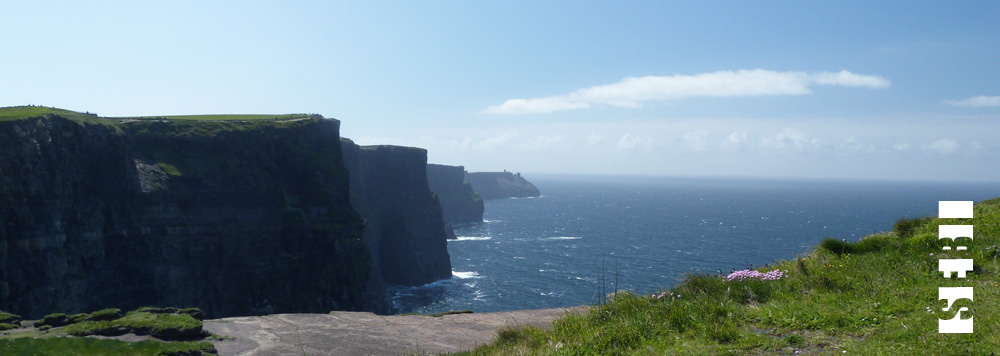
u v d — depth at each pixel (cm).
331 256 7612
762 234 18000
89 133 5650
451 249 15550
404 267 12888
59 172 5209
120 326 1035
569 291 9994
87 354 895
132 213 5981
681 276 1095
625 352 738
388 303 9344
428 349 1007
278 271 7069
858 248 1212
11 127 4784
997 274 898
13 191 4725
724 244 15575
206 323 1170
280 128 7731
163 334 1022
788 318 782
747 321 800
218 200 6719
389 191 13375
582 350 768
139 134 6669
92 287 5500
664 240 16662
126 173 6019
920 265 999
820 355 650
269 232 7075
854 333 716
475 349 942
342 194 8094
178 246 6266
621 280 10331
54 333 1021
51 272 4962
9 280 4659
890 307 785
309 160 7819
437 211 14300
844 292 892
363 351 998
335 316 1270
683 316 817
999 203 1470
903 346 638
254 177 7188
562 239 17450
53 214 5069
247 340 1059
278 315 1271
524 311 1341
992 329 649
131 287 5875
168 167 6494
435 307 9500
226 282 6606
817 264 1109
